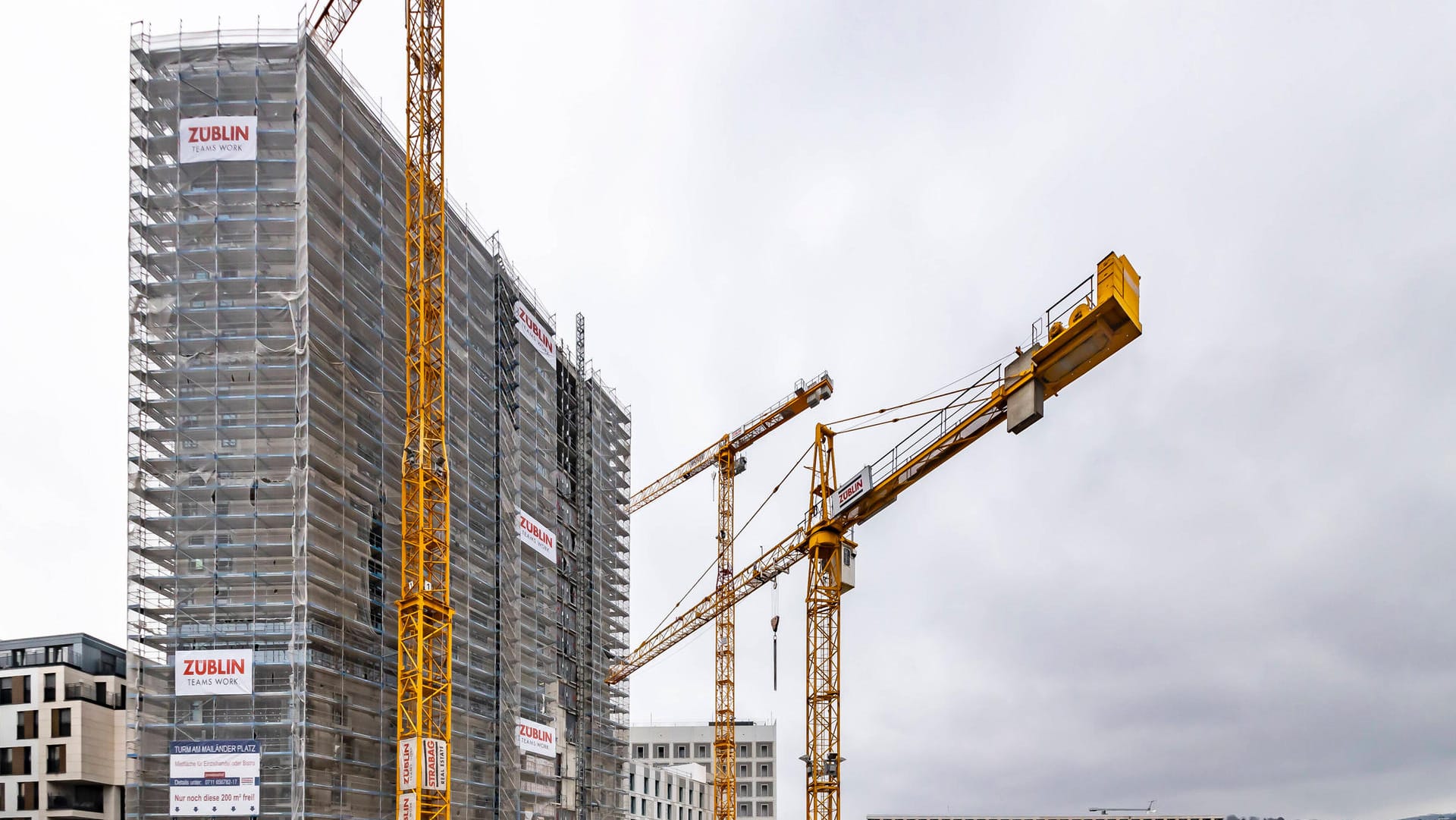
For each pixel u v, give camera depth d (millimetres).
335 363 68625
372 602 68750
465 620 77500
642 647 150750
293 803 58906
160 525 64688
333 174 70625
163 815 61500
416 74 78125
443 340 74625
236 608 63219
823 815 96250
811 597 100000
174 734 61844
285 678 63469
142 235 68438
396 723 68688
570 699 105500
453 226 84375
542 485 99062
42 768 93375
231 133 67312
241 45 69438
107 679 98562
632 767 141750
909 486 94750
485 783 79875
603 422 122000
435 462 72375
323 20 82562
